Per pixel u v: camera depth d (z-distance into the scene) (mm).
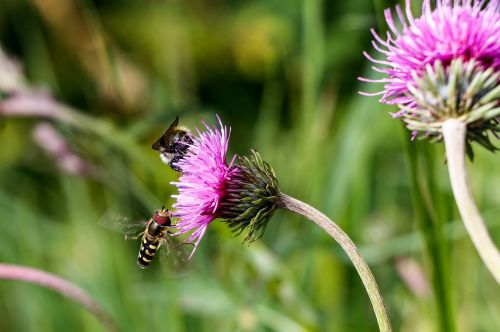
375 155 416
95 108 424
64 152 375
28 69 464
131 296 393
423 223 330
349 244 279
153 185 386
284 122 506
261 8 616
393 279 389
